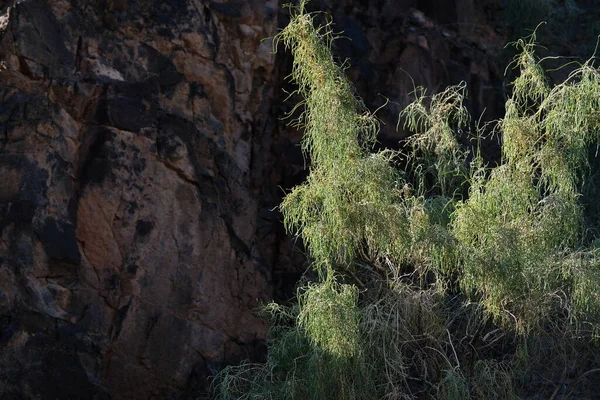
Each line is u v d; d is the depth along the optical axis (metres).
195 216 9.97
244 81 10.79
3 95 9.04
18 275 8.78
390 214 9.27
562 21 15.30
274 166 11.36
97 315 9.21
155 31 9.97
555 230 9.47
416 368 9.88
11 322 8.71
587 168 12.61
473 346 9.84
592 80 10.03
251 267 10.56
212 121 10.37
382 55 12.69
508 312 9.43
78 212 9.23
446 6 13.76
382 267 9.92
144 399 9.52
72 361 9.00
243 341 10.30
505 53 14.70
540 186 9.84
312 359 9.03
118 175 9.45
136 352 9.45
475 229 9.49
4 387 8.60
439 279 9.81
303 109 11.51
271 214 11.18
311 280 11.09
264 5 10.96
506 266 9.20
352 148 9.40
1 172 8.88
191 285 9.88
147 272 9.55
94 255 9.27
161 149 9.77
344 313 8.95
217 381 9.86
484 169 9.90
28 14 9.17
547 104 9.84
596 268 9.46
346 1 12.48
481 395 9.47
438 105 10.23
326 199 9.22
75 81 9.37
